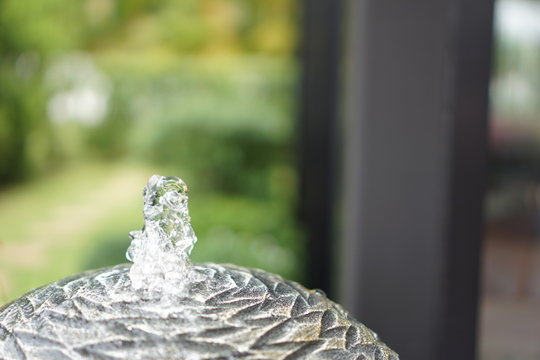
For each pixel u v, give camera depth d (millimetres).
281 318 360
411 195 981
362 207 1020
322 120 1797
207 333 335
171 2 3053
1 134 2791
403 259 1001
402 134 981
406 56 948
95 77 3070
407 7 955
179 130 2852
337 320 381
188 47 3041
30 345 334
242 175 2760
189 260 396
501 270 1090
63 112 3035
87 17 3043
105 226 2381
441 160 939
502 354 1066
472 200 917
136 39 3068
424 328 982
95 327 338
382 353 373
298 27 1925
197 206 2504
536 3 1070
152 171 2955
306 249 1865
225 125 2797
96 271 429
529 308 1086
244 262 2145
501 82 1073
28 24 2873
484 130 904
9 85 2834
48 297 380
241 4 3018
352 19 1125
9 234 2205
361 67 1006
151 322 340
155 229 380
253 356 325
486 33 888
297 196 2221
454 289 931
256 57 2996
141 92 3059
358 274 1032
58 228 2314
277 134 2766
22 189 2822
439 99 932
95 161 3076
